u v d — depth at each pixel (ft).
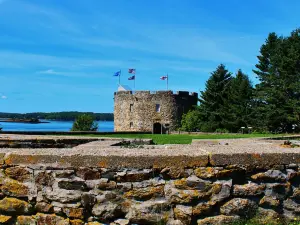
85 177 15.48
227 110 164.04
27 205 15.64
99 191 15.38
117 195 15.31
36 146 31.50
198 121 169.89
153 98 187.93
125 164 15.42
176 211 15.20
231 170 15.67
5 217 15.78
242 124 157.79
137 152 16.08
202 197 15.34
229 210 15.44
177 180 15.42
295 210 15.89
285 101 137.28
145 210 15.16
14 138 31.45
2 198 16.02
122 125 196.13
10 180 15.90
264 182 15.90
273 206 15.76
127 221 15.15
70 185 15.40
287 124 140.67
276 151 16.44
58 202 15.46
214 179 15.56
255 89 157.38
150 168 15.44
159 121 187.21
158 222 15.11
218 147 18.47
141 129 190.29
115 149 17.31
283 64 138.21
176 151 16.37
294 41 143.23
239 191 15.56
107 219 15.25
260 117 145.07
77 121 165.99
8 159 15.99
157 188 15.31
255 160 15.88
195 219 15.34
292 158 16.10
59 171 15.55
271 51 157.28
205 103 170.30
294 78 136.26
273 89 138.00
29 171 15.75
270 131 140.97
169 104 186.80
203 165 15.57
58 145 32.07
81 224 15.28
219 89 169.68
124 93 194.39
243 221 15.38
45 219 15.43
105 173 15.42
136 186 15.31
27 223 15.58
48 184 15.60
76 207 15.30
